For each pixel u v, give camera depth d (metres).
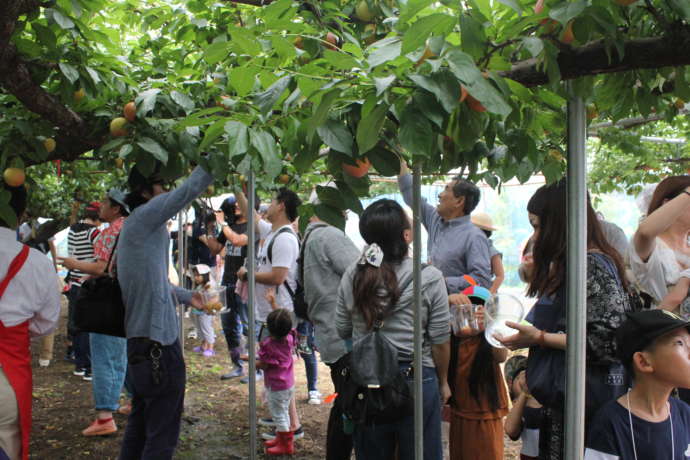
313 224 3.10
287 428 3.99
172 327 2.78
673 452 1.74
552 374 2.00
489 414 2.72
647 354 1.74
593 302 1.92
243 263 5.75
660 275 2.41
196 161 2.32
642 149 3.76
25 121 2.39
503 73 1.55
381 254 2.34
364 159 1.51
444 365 2.50
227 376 5.86
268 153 1.43
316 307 2.95
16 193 2.49
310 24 2.46
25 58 2.22
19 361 2.31
